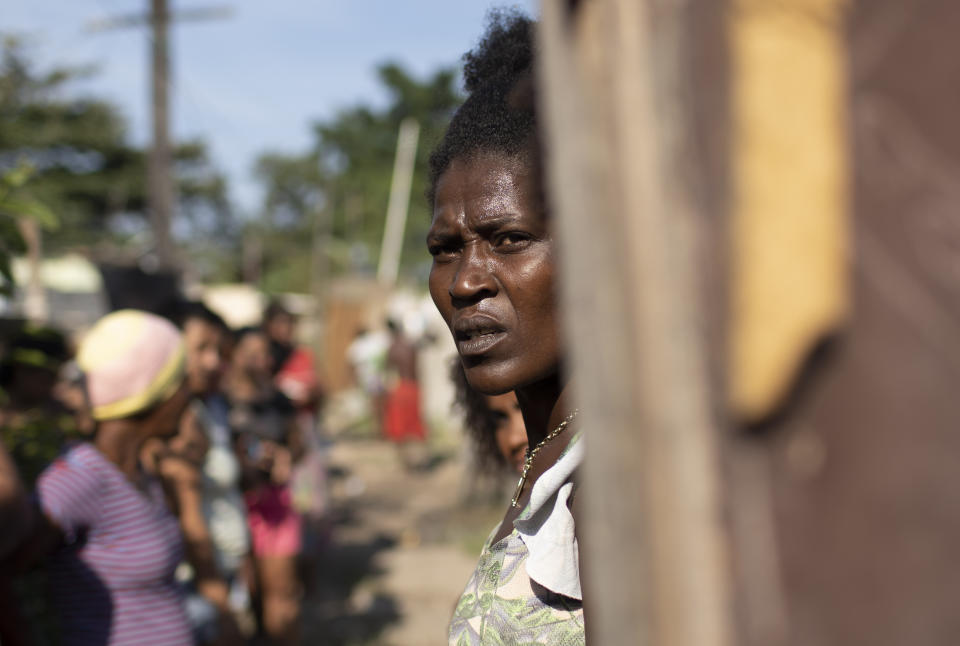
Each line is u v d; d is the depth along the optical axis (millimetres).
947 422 249
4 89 10797
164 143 8703
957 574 245
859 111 263
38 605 2375
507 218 923
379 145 42594
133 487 2131
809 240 263
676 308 280
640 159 286
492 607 1004
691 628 282
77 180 21812
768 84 268
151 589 2119
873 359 257
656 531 289
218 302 20344
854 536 257
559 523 904
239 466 3730
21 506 1766
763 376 262
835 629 260
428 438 11117
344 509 7336
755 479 271
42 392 2965
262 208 50562
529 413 1096
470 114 998
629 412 294
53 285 11367
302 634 4520
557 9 315
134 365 2135
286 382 4816
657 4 287
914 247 255
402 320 12742
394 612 4883
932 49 254
